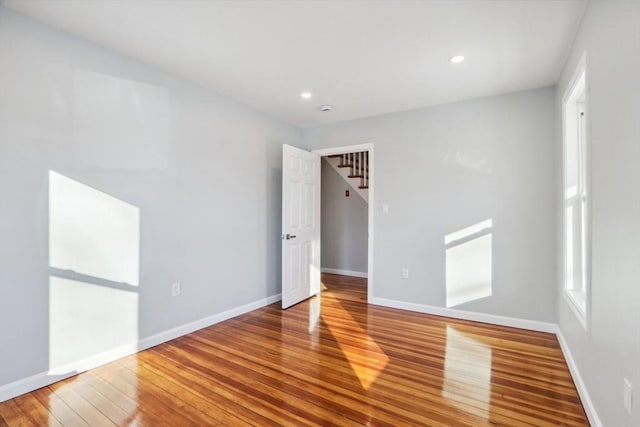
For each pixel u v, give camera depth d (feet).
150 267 8.64
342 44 7.47
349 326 10.30
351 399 6.28
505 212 10.37
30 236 6.50
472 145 10.86
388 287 12.47
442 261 11.38
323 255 19.72
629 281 4.22
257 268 12.21
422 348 8.64
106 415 5.80
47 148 6.72
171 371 7.37
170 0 5.94
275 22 6.63
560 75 8.86
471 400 6.24
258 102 11.33
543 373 7.29
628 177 4.27
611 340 4.82
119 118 7.93
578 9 6.10
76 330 7.19
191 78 9.38
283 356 8.15
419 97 10.72
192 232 9.73
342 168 18.04
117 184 7.89
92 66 7.43
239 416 5.77
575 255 8.18
